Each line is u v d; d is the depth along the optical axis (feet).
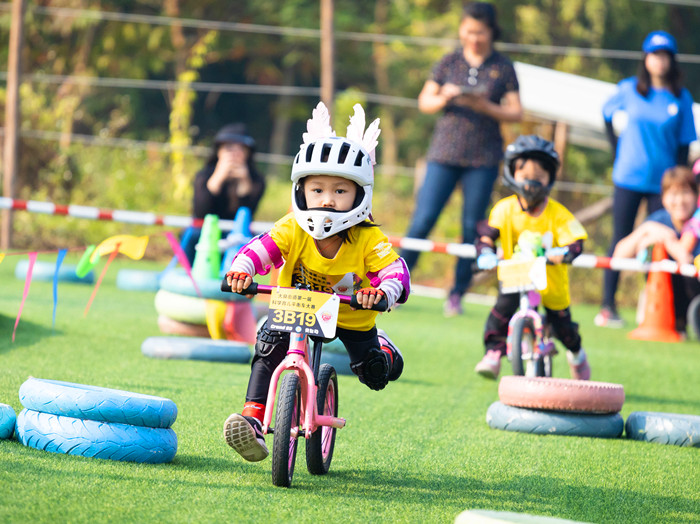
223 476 22.68
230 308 45.93
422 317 66.39
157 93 181.16
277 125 185.68
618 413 32.30
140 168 115.55
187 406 30.63
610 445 30.25
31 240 97.86
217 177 60.23
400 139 179.01
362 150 22.80
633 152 62.90
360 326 23.63
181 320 46.16
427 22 175.32
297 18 176.96
